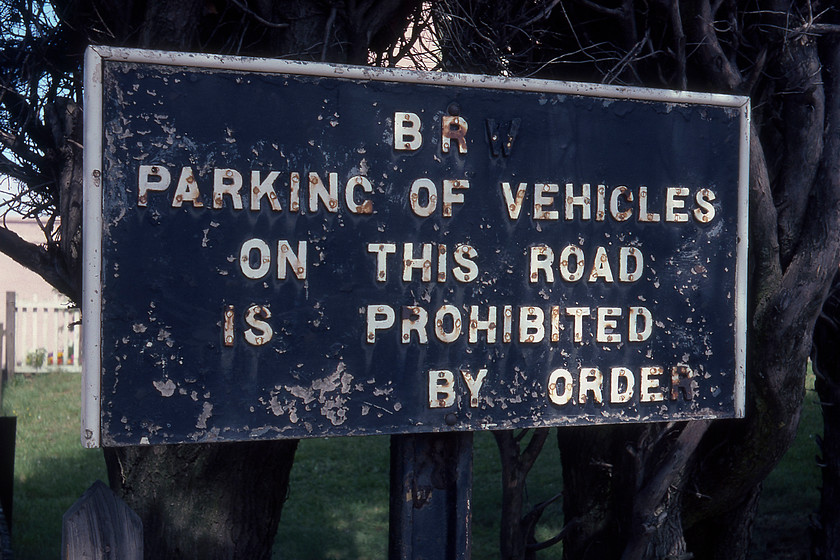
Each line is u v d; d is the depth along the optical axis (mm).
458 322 2084
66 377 13477
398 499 2141
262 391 1949
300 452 9211
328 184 2004
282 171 1974
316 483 8172
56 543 6301
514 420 2123
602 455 3439
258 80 1963
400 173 2057
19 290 16188
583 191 2199
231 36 2760
